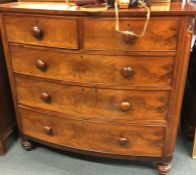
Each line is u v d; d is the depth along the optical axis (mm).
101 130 1395
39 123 1528
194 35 1335
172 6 1215
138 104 1292
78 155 1664
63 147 1527
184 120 1810
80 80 1301
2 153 1673
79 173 1526
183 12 1066
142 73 1216
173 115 1293
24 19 1268
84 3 1223
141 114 1314
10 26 1323
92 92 1312
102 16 1126
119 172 1523
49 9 1188
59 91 1373
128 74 1208
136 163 1588
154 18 1098
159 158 1421
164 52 1156
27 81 1438
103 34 1164
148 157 1426
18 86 1485
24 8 1236
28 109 1519
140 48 1163
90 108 1355
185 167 1541
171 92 1239
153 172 1520
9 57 1420
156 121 1317
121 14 1101
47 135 1536
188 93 1757
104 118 1358
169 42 1136
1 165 1603
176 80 1209
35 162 1619
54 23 1209
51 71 1337
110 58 1209
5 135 1672
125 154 1438
